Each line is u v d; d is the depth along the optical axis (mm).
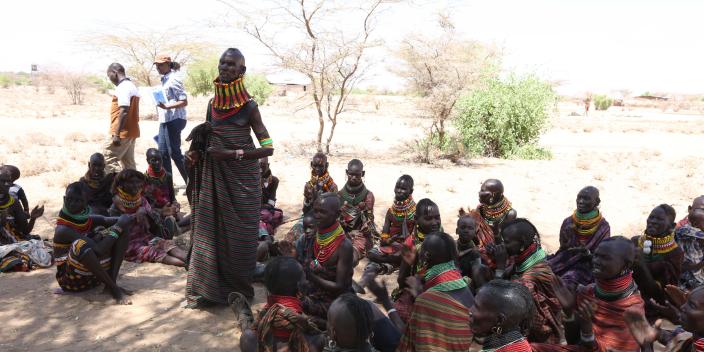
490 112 19953
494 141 20391
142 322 5980
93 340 5535
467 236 5883
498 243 6938
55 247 6488
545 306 5172
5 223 7613
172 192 9039
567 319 4754
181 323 6000
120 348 5391
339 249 5441
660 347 5742
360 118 40906
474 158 19250
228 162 6086
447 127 22875
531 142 21297
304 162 16938
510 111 19703
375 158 18453
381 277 7500
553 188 14367
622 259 4582
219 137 6012
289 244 6410
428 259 4461
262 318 4496
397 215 7496
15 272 7324
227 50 5840
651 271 6172
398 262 7113
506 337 3463
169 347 5457
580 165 17812
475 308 3502
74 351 5293
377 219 10633
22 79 95875
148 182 8727
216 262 6238
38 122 29484
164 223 8539
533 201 12836
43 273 7316
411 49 17953
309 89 18859
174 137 11445
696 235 6449
